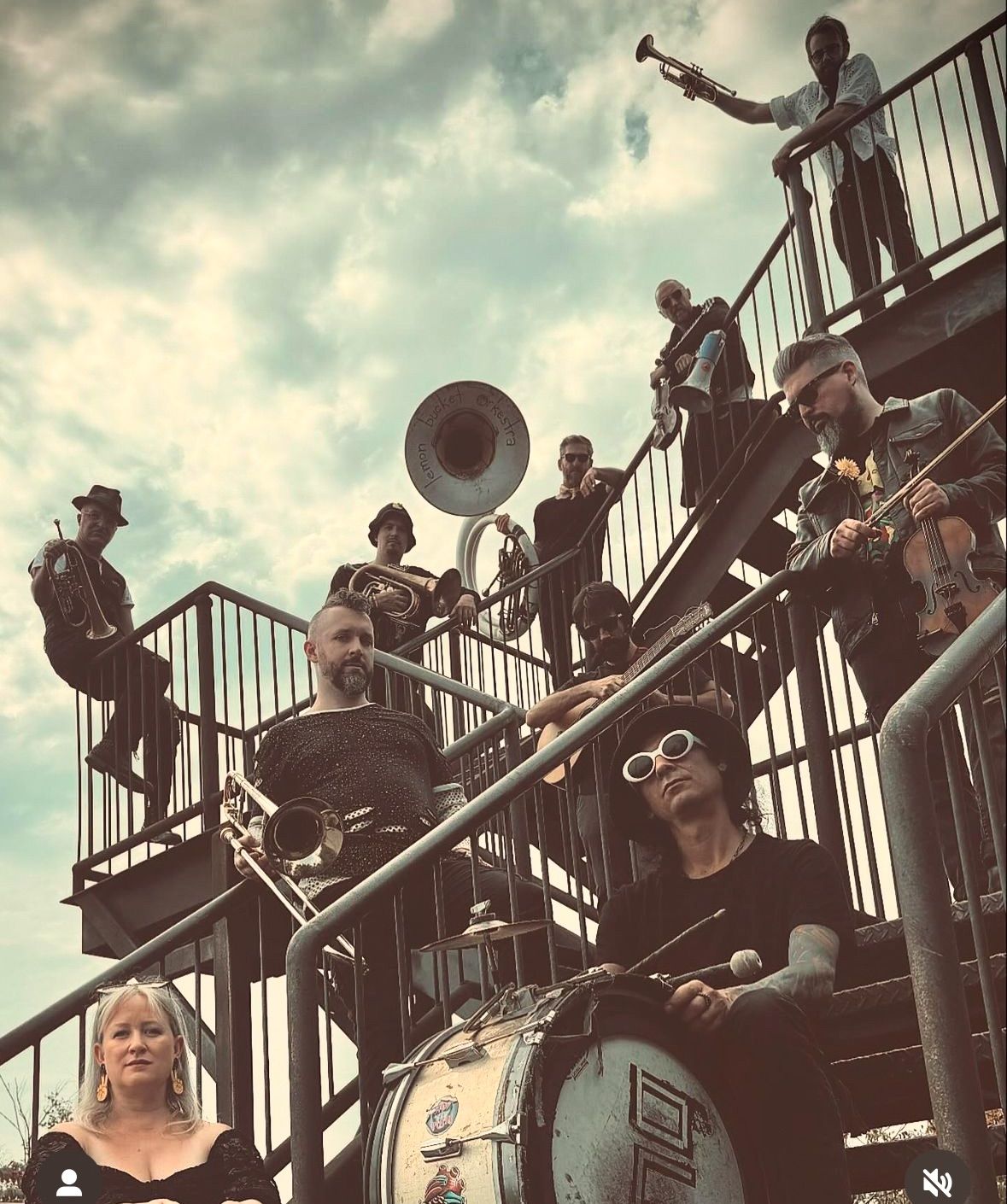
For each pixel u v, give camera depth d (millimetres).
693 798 3764
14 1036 4613
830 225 7094
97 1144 3576
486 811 3971
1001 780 4004
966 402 5000
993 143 6277
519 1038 3174
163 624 7215
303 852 4434
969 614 4523
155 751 7477
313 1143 3666
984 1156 2504
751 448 7164
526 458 8719
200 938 4844
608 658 5719
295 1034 3752
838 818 4328
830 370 5188
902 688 4707
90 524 8031
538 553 8484
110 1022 3715
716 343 7293
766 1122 3131
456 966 4957
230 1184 3525
